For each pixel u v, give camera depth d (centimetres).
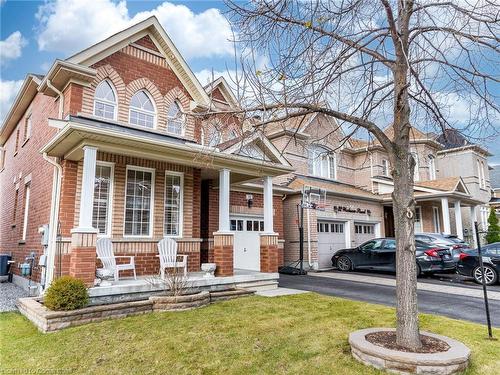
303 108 527
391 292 992
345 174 2102
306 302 826
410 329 464
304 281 1215
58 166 884
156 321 662
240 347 525
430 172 2364
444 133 570
